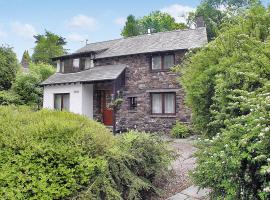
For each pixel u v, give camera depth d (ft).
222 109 16.30
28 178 13.02
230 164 11.08
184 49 53.16
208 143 14.07
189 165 24.81
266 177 10.88
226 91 16.57
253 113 11.51
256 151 10.71
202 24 67.92
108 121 62.80
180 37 59.52
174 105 55.21
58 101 67.82
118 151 15.75
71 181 13.37
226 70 17.67
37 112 17.56
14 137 14.17
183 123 51.49
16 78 70.74
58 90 67.00
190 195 17.67
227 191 11.57
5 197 12.60
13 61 73.00
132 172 16.47
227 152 11.49
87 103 63.82
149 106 56.90
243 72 15.76
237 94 16.48
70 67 70.18
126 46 64.44
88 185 14.06
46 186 13.08
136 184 15.47
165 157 18.72
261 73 16.11
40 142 14.06
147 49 57.93
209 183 12.84
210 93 20.11
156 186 18.53
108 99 63.31
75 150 14.02
